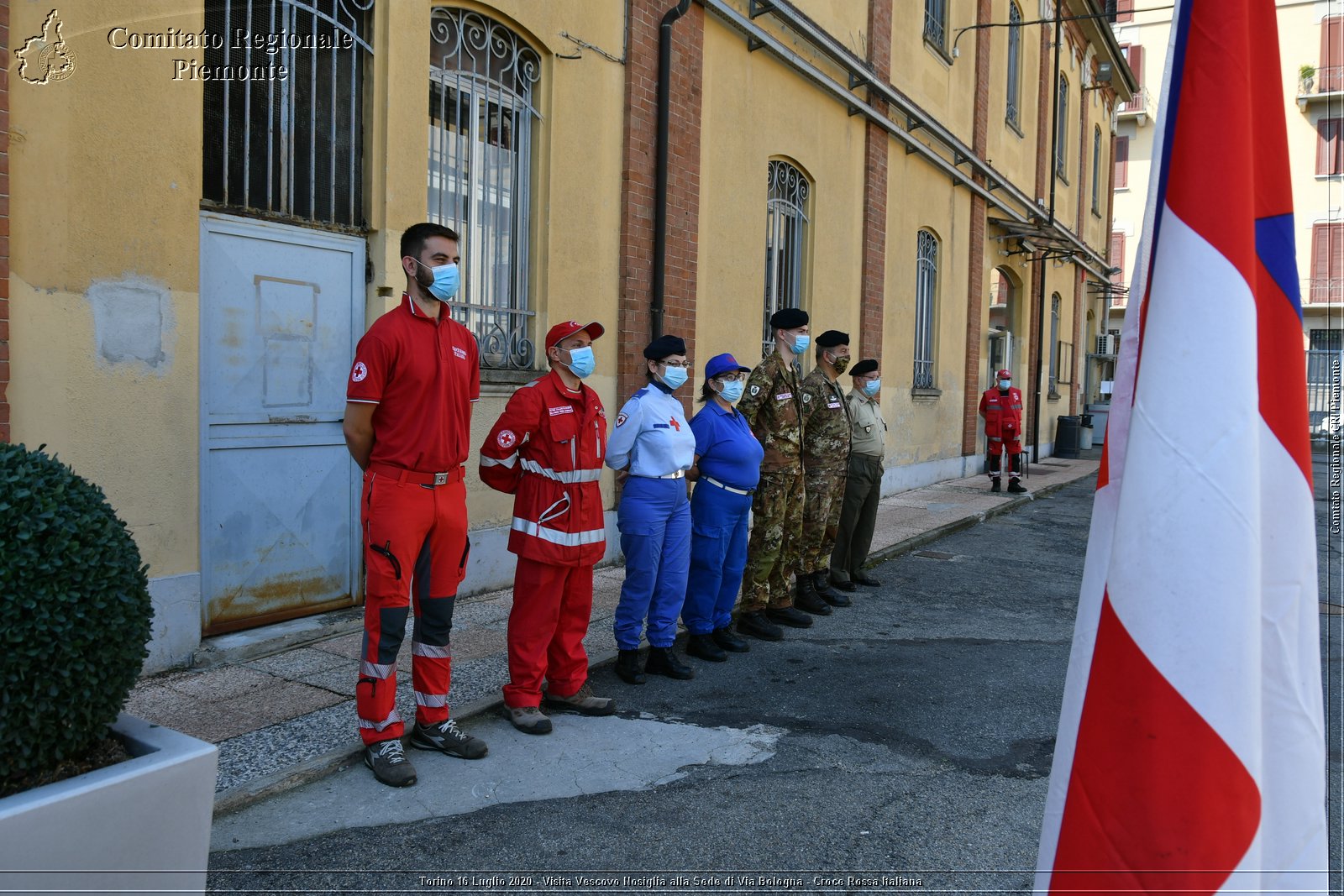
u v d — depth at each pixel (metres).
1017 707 4.78
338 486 5.50
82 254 4.13
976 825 3.48
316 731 3.97
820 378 6.41
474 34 6.16
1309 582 1.83
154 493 4.46
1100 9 20.27
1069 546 9.62
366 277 5.53
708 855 3.20
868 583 7.47
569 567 4.24
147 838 2.28
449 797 3.56
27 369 3.96
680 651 5.60
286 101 5.07
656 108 7.48
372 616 3.66
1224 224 1.75
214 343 4.77
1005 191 15.75
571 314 6.91
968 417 14.81
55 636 2.14
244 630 5.05
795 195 9.88
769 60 8.97
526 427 4.10
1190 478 1.71
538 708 4.31
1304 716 1.81
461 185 6.16
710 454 5.27
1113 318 32.75
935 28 12.81
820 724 4.47
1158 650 1.72
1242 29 1.79
